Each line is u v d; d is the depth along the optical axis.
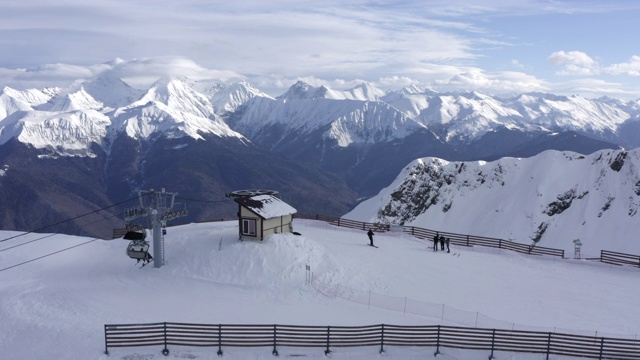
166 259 49.44
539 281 47.88
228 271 45.91
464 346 32.56
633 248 74.94
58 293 41.38
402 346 32.69
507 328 34.97
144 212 47.78
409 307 39.03
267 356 31.23
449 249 59.00
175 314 36.81
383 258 53.28
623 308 40.69
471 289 44.41
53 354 30.98
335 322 35.31
